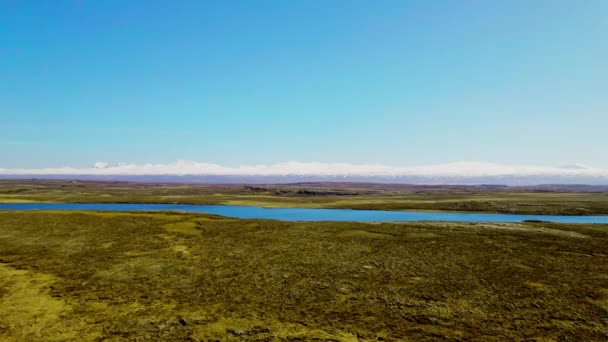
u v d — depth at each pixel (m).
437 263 31.00
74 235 41.94
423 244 38.53
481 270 28.88
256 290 24.42
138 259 31.91
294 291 24.27
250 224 50.94
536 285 25.28
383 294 23.72
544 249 36.16
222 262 31.27
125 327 18.80
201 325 19.09
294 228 48.00
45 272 27.89
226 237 41.84
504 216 84.94
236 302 22.31
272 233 44.47
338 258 32.69
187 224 50.12
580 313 20.56
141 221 51.59
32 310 20.70
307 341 17.41
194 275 27.61
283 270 28.97
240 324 19.27
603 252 34.94
